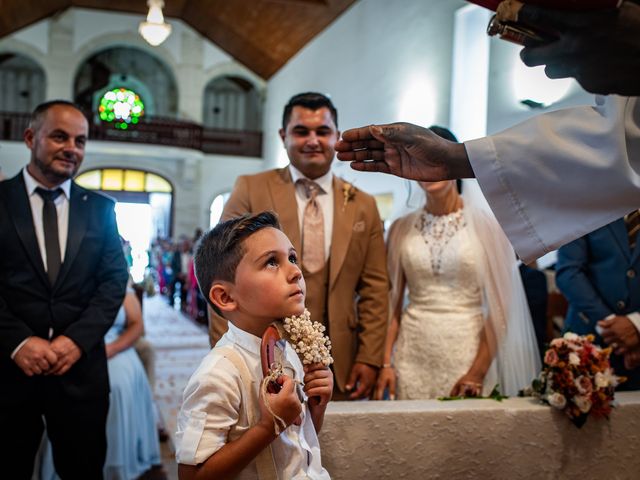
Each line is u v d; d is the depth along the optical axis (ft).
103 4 55.26
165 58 58.59
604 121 3.84
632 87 3.04
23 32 54.65
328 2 38.81
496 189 4.05
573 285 8.15
